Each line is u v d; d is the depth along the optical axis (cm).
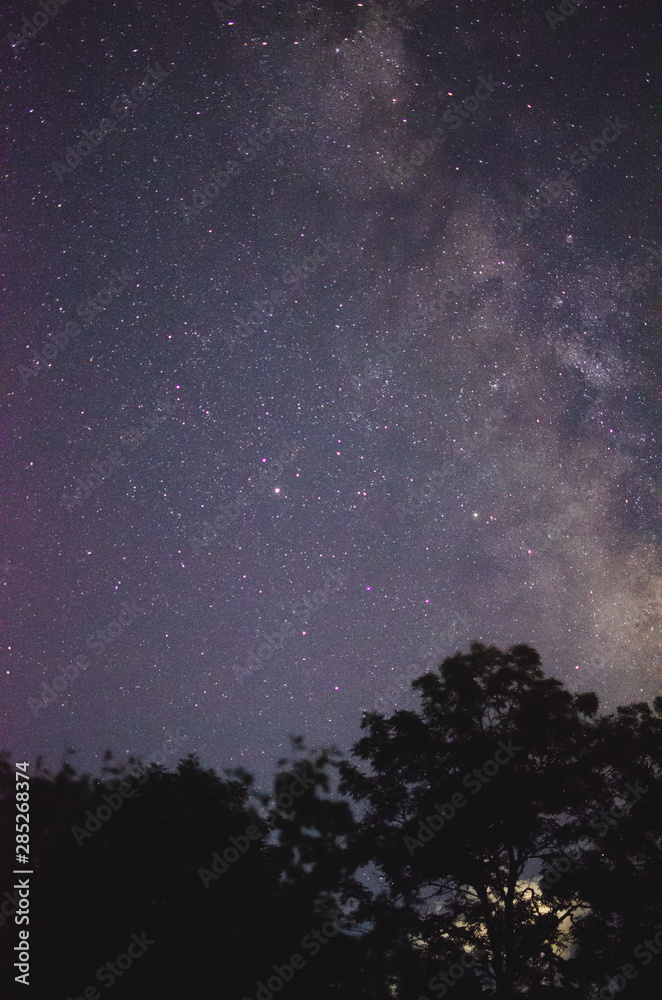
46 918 1184
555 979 1187
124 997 1160
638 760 1259
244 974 1182
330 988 1191
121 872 1209
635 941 1184
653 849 1233
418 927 1230
